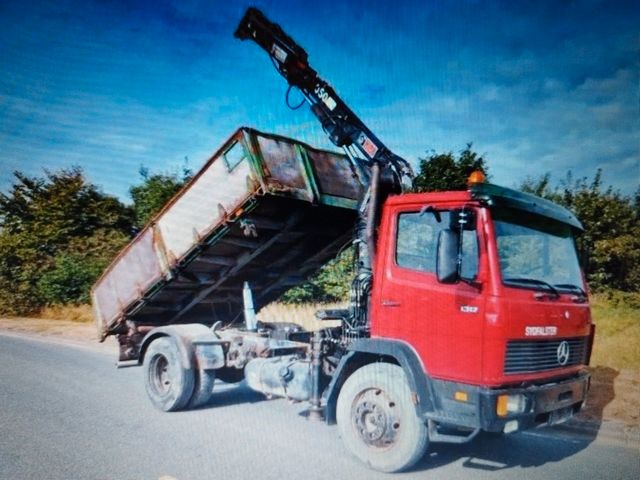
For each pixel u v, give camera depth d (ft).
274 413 20.89
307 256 24.16
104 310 25.82
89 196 75.46
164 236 21.74
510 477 14.40
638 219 46.09
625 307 41.11
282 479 13.84
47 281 63.05
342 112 20.36
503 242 13.71
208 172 19.52
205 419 19.74
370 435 14.96
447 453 16.58
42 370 29.22
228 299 25.45
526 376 13.42
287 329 23.66
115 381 26.71
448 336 13.71
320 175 19.92
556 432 19.06
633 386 24.06
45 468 14.19
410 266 14.99
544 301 14.06
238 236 20.29
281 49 21.31
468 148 38.81
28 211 75.05
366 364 16.08
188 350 20.72
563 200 47.11
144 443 16.58
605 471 15.02
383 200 18.74
